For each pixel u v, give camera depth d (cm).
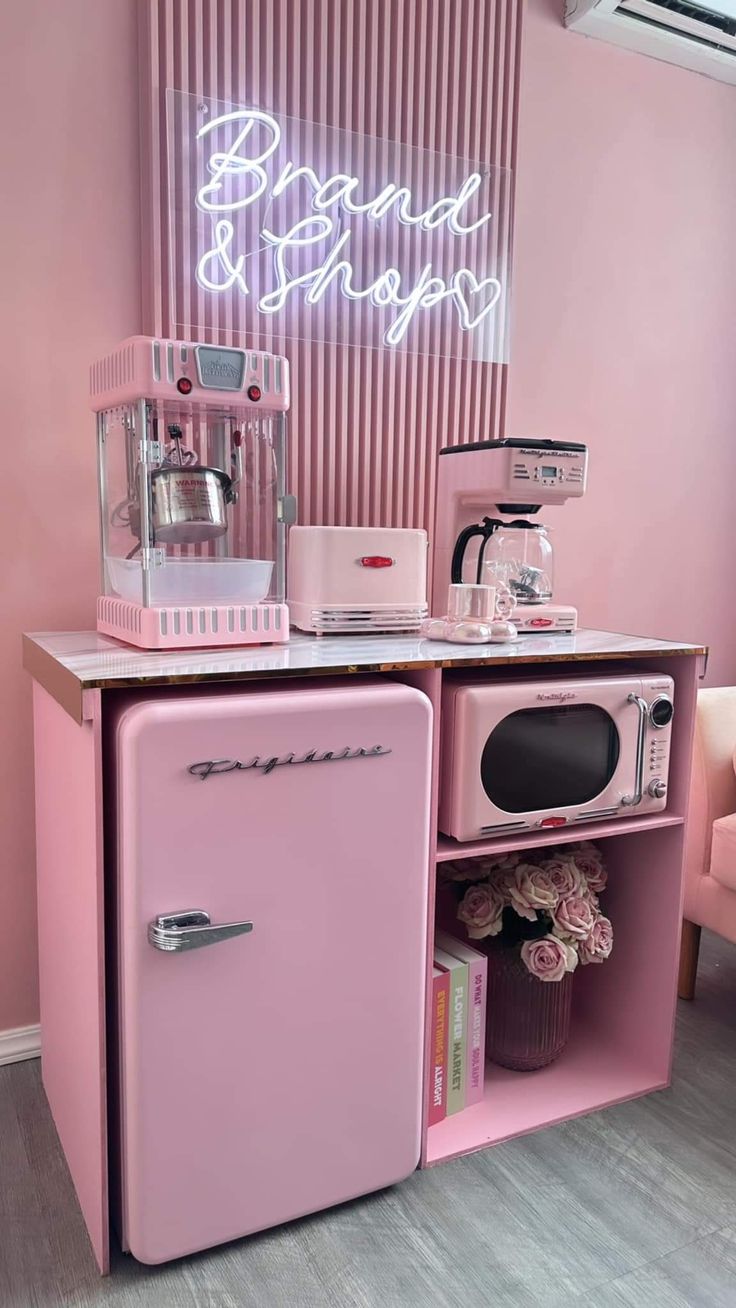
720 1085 177
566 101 218
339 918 131
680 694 170
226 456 156
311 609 162
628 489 243
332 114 184
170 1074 121
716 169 245
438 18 193
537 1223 140
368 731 130
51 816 148
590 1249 135
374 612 165
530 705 148
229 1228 129
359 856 132
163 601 142
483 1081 171
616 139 227
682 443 250
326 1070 133
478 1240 136
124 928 117
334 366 189
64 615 174
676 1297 126
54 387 169
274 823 124
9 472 167
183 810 117
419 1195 145
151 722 113
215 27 169
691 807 202
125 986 118
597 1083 176
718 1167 153
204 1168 125
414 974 140
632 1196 146
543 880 170
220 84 173
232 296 177
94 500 174
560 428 229
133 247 173
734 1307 125
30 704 173
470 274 202
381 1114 140
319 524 193
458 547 183
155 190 168
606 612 245
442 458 189
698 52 227
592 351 231
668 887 175
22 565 170
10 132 161
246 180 176
